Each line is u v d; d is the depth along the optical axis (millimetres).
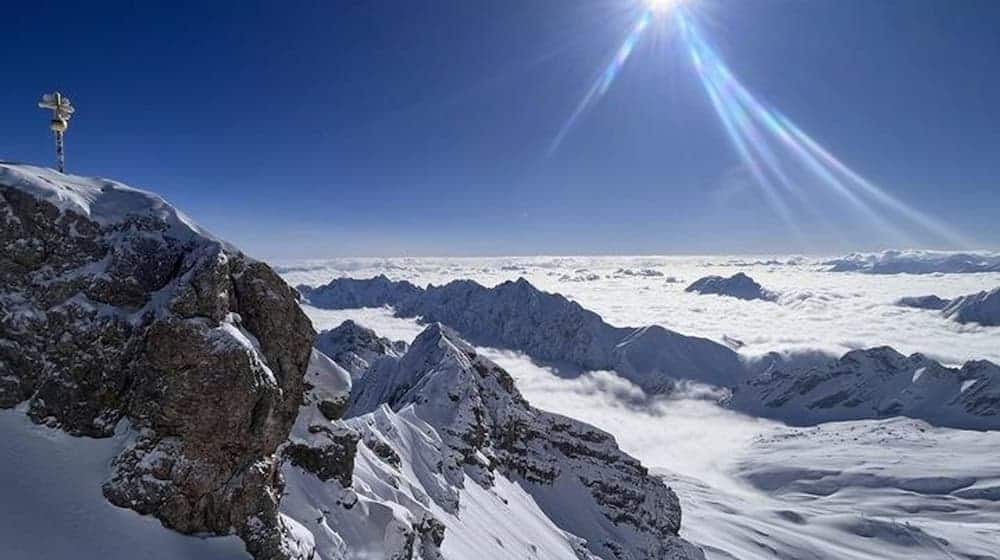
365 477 39438
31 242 21266
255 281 24812
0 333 20391
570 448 121312
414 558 33031
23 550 16828
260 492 22062
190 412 20828
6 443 19203
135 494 19719
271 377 22906
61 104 25281
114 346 21359
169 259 23531
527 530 78938
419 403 97500
